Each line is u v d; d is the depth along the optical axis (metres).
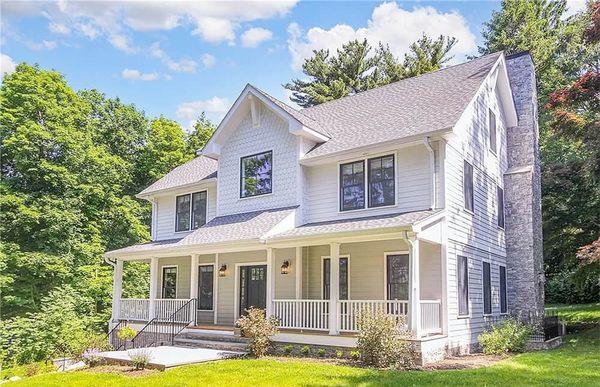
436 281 13.90
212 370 11.00
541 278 20.14
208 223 18.50
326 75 40.03
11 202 24.72
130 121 36.62
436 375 10.23
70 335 18.89
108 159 30.38
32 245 25.69
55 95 29.17
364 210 15.32
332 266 13.62
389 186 14.99
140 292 29.06
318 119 19.34
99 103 36.19
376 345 11.58
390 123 16.06
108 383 10.29
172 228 22.25
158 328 17.72
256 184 17.92
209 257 20.19
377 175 15.30
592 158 20.48
